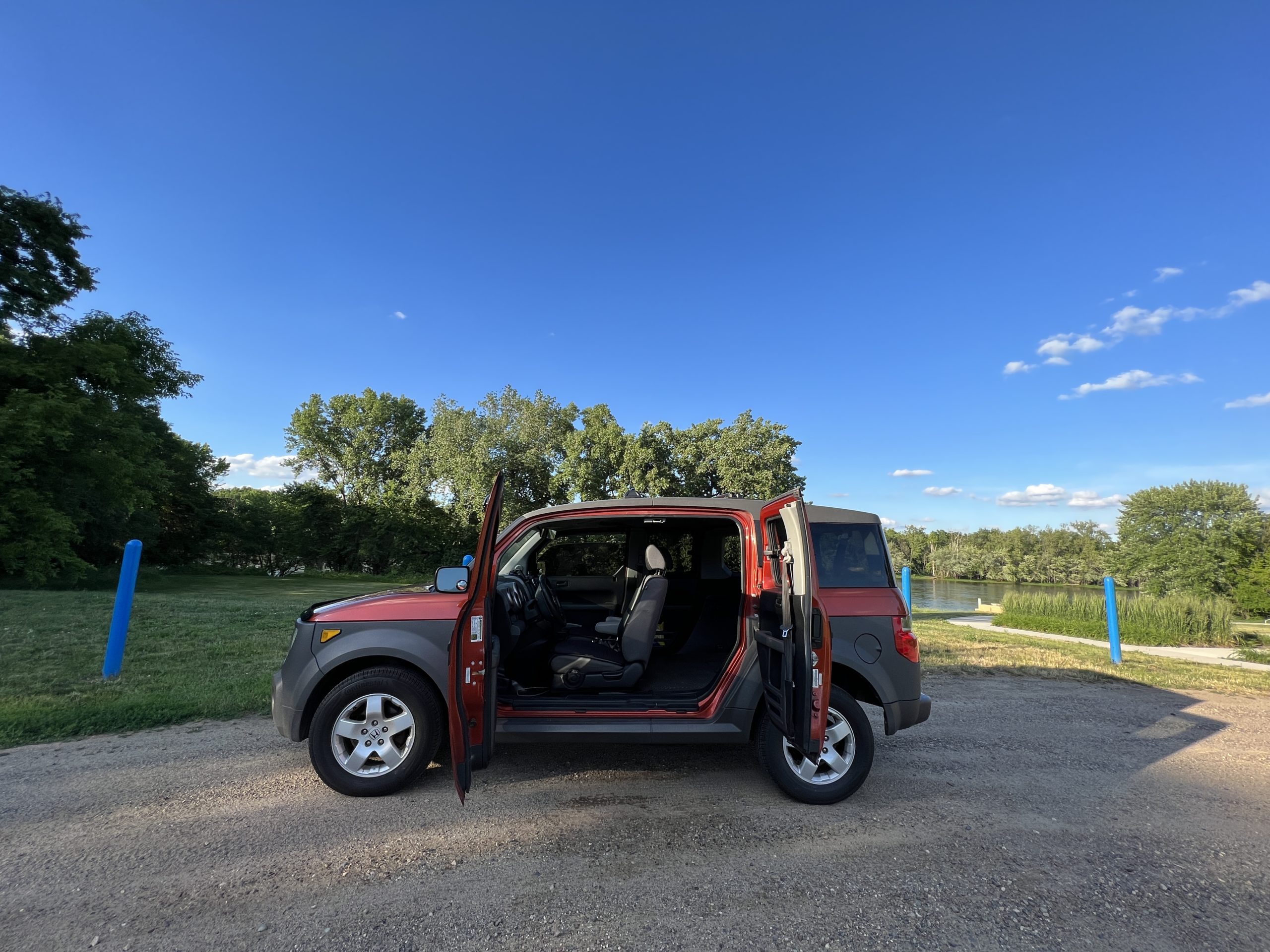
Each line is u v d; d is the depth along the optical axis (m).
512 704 4.01
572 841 3.35
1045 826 3.66
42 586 21.39
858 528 4.34
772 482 42.38
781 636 3.67
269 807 3.70
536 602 5.16
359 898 2.78
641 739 3.96
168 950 2.41
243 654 7.83
